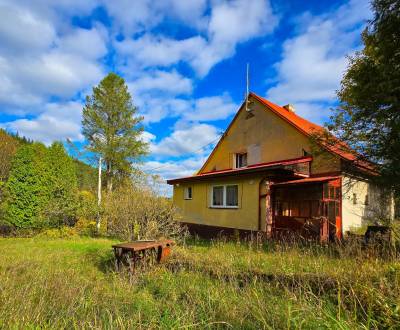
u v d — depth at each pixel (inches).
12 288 167.2
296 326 108.4
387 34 304.2
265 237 367.2
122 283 205.6
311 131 475.5
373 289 134.8
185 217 573.0
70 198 524.1
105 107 1017.5
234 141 637.3
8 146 888.3
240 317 129.6
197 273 217.2
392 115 304.7
